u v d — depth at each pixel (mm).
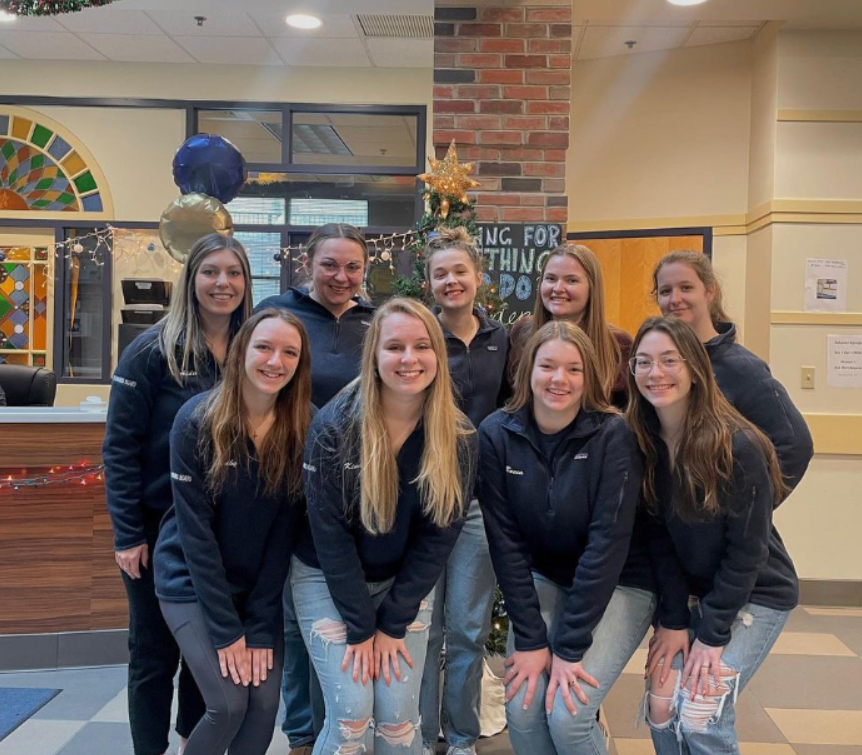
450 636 2146
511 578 1788
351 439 1650
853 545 3867
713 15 3639
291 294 2326
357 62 5824
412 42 5383
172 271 6078
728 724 1682
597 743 1731
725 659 1672
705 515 1639
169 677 1994
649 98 4512
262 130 6113
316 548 1674
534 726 1756
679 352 1637
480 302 2914
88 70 5910
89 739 2324
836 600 3861
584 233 4664
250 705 1689
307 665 2236
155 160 5984
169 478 1926
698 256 2021
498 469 1803
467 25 3348
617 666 1745
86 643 2908
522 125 3350
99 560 2926
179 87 5938
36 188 6055
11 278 6105
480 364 2189
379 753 1698
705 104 4383
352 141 6164
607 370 2143
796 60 3832
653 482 1734
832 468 3867
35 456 2855
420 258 2840
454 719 2168
